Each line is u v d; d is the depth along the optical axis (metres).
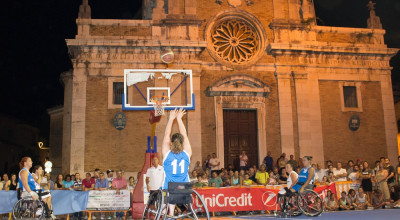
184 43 20.70
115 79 20.59
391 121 22.33
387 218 9.66
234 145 21.25
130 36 20.94
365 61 22.66
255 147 21.41
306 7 22.55
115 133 20.19
